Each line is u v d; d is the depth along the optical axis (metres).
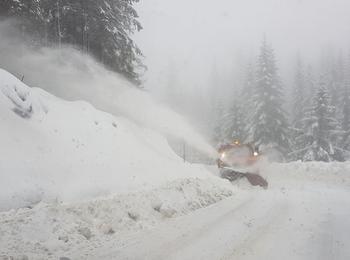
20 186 7.09
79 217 6.79
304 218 8.27
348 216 8.68
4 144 7.76
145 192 8.83
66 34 17.94
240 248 6.02
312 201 10.59
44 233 6.02
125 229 6.89
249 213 8.62
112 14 17.73
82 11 17.08
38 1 17.31
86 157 9.45
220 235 6.71
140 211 7.75
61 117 10.36
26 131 8.69
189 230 7.01
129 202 7.95
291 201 10.50
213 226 7.32
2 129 8.08
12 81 9.50
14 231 5.83
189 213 8.53
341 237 6.82
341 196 11.80
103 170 9.32
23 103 9.30
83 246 5.91
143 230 6.95
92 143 10.26
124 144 11.55
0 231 5.74
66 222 6.49
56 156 8.66
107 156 10.15
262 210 9.02
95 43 17.77
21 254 5.31
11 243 5.55
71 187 7.95
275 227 7.38
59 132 9.68
